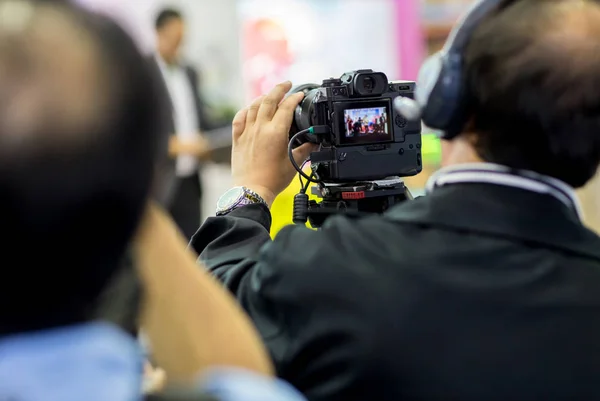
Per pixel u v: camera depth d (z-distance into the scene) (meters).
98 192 0.53
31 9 0.53
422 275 0.85
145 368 0.89
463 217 0.89
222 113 5.11
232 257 1.07
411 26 4.93
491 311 0.84
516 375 0.82
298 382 0.91
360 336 0.85
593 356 0.83
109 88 0.53
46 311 0.53
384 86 1.28
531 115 0.85
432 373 0.83
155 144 0.57
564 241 0.87
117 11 0.57
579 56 0.83
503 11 0.88
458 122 0.91
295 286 0.90
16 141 0.50
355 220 0.95
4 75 0.51
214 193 5.29
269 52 5.00
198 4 5.20
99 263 0.55
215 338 0.75
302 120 1.30
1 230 0.51
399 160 1.30
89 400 0.53
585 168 0.89
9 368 0.52
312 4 4.98
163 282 0.76
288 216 1.72
